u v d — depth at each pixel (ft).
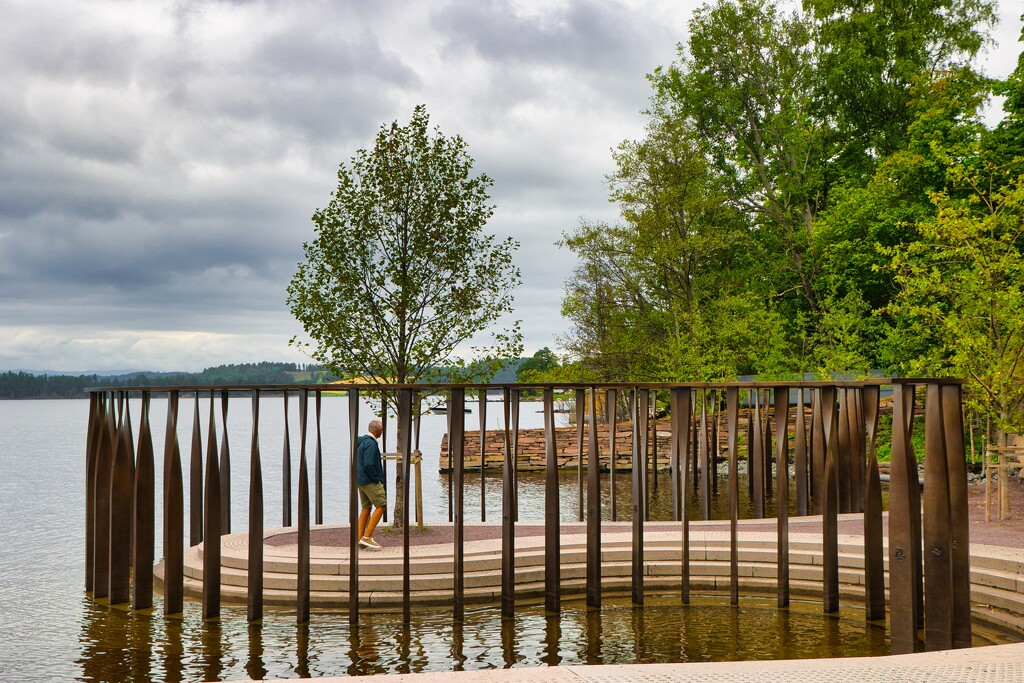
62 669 29.30
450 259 49.21
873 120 139.03
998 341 53.88
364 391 48.62
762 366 115.96
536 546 40.96
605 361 127.95
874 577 33.35
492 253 50.67
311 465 138.00
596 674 14.61
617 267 128.57
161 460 146.82
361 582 37.06
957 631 25.80
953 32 135.13
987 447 49.98
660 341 123.85
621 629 33.12
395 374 48.75
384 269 49.47
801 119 138.92
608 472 115.55
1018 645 17.62
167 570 35.91
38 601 40.14
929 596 25.54
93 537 43.47
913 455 27.07
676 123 121.90
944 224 56.34
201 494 46.52
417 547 41.47
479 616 35.24
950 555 25.44
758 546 40.93
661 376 116.16
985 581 34.50
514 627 33.58
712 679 14.46
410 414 34.68
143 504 37.37
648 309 130.00
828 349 108.27
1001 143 102.63
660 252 118.21
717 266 140.26
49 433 274.36
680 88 146.30
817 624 33.47
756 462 51.19
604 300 130.00
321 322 49.08
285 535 45.70
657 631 32.76
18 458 156.97
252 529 34.78
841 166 143.13
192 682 27.73
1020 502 56.75
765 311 117.19
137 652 31.07
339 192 49.60
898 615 26.55
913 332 98.22
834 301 120.57
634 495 37.32
